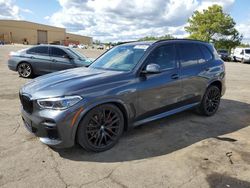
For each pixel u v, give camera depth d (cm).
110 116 406
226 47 5103
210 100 588
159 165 363
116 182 321
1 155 383
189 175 338
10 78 1089
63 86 379
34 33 10225
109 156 388
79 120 368
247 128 518
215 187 314
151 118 463
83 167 355
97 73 438
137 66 442
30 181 321
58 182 320
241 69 1981
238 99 792
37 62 1082
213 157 388
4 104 666
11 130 480
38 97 371
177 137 462
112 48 552
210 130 501
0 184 314
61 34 11175
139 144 430
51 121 361
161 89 465
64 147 369
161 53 482
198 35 5200
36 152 394
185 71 514
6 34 9700
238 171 349
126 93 412
